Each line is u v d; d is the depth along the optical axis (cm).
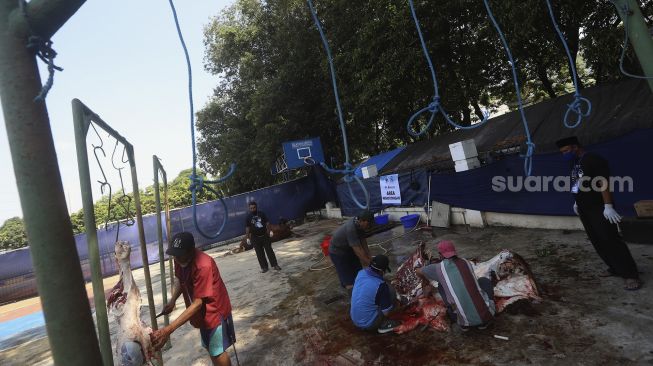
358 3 1143
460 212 861
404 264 510
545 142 697
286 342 456
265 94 1579
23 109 122
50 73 127
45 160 125
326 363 385
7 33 122
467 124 1338
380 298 414
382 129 1678
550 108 788
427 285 446
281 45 1584
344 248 540
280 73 1520
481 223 809
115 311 254
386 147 1859
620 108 632
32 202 121
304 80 1534
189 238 306
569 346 321
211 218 1544
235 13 1927
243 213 1581
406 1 959
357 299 420
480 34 945
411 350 371
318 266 803
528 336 347
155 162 453
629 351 298
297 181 1655
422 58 996
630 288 388
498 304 398
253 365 416
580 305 382
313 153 1517
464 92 1079
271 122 1628
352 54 1152
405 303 450
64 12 127
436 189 904
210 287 307
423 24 969
